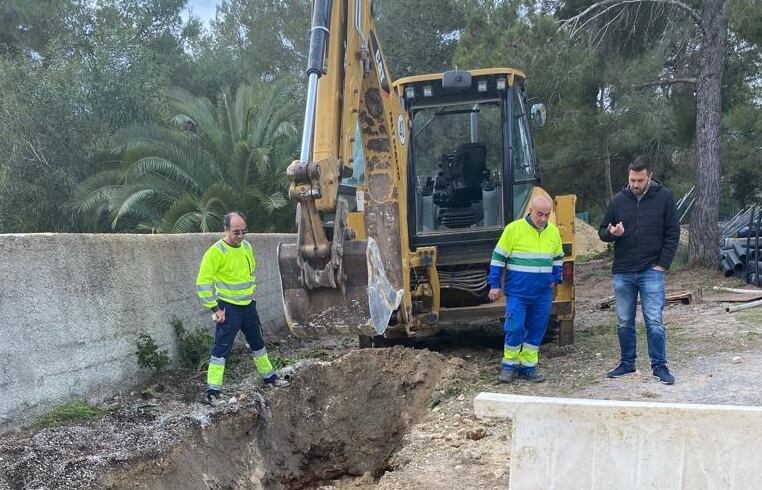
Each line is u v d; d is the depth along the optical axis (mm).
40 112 17453
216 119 19391
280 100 19688
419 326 7586
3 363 5258
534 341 6668
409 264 7082
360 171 7598
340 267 4828
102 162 18078
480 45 17109
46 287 5758
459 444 5270
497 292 6578
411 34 27969
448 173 8070
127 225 17891
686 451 3402
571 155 20734
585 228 22750
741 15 12547
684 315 9398
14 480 4520
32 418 5496
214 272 6473
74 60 19219
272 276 10367
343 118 5434
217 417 6059
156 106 19203
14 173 17141
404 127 7137
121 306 6758
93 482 4652
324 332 4910
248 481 5934
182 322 7867
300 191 4789
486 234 7758
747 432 3334
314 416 7035
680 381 6121
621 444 3461
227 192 16500
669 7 13859
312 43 5156
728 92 18938
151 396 6598
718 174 13391
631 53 15688
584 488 3498
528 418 3553
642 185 6004
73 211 17547
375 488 4934
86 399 6137
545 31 15633
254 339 6852
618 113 19422
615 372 6477
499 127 7898
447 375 6977
